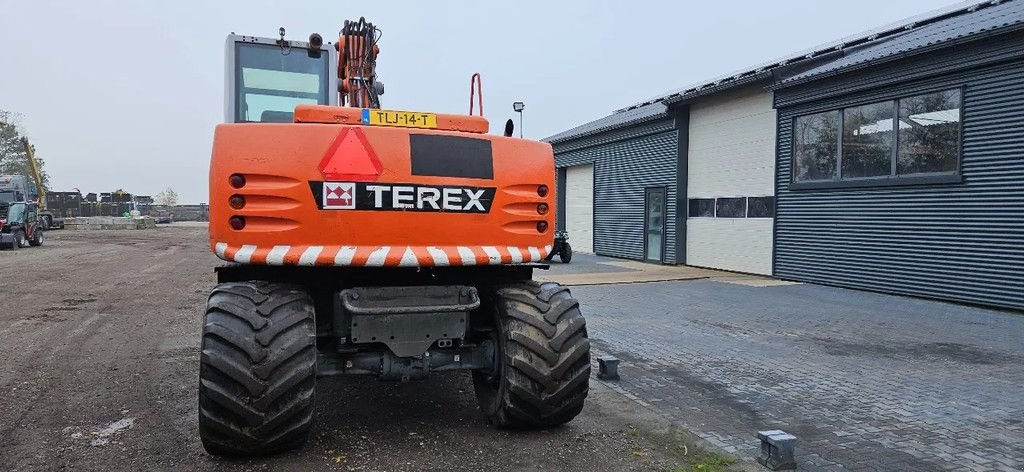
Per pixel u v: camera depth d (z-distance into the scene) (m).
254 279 4.40
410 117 4.39
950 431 4.89
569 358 4.50
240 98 6.67
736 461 4.29
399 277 4.61
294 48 6.84
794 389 6.02
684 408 5.45
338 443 4.50
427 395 5.68
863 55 12.74
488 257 4.34
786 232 14.37
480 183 4.36
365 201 4.09
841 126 12.88
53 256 21.45
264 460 4.16
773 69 14.02
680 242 17.75
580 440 4.64
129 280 14.59
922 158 11.35
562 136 24.83
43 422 4.90
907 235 11.62
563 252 18.66
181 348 7.56
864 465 4.24
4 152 61.53
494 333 4.73
